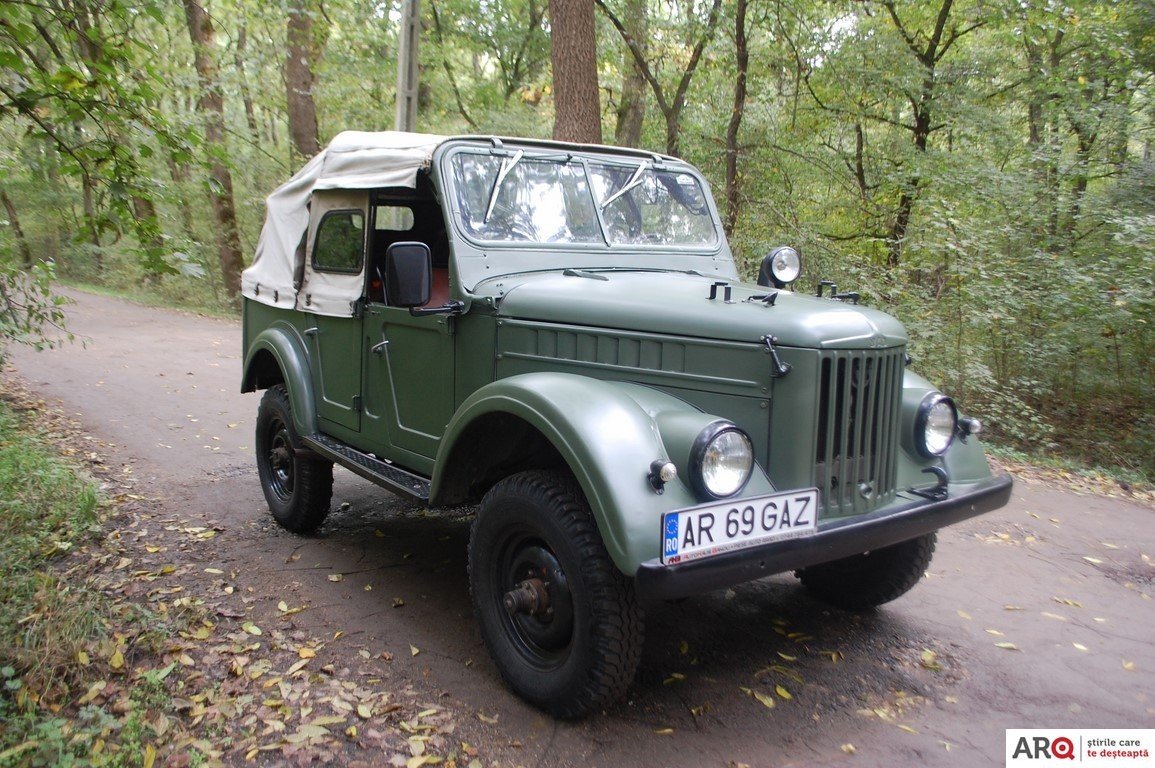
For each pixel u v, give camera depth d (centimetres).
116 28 577
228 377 1006
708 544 266
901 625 400
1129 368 910
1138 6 1109
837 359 299
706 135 1295
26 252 2308
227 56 1705
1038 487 673
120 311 1686
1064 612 422
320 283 458
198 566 439
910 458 348
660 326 320
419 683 330
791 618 404
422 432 396
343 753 279
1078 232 993
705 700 326
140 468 620
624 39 1371
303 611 390
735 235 1200
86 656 317
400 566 453
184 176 1636
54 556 436
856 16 1323
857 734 305
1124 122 1091
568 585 296
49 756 260
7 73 440
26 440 606
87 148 470
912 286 948
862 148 1356
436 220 483
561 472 311
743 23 1201
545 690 304
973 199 1031
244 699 308
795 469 298
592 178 424
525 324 353
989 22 1261
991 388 866
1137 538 548
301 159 1709
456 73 2047
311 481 477
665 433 290
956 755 294
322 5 1642
